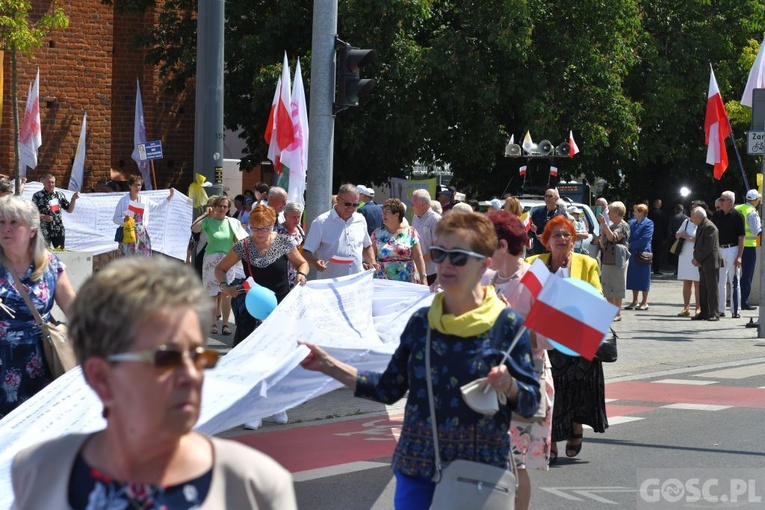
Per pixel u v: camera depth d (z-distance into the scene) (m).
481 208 24.28
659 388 13.59
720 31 36.50
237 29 30.16
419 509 5.04
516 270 6.94
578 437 9.40
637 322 21.17
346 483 8.63
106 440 2.84
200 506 2.76
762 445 10.16
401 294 10.66
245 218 24.98
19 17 23.77
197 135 18.91
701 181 39.50
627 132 32.59
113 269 2.75
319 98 14.21
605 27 31.64
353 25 28.08
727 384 13.95
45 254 7.08
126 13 31.62
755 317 22.33
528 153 28.42
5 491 5.24
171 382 2.70
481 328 4.91
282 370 6.21
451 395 4.89
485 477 4.85
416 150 30.80
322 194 14.30
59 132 29.91
